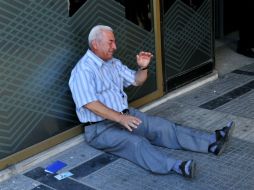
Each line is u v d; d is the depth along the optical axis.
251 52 6.11
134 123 3.55
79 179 3.54
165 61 4.84
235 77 5.48
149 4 4.52
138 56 3.85
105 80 3.76
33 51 3.64
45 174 3.63
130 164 3.68
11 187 3.49
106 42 3.64
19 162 3.71
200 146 3.77
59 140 3.97
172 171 3.49
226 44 6.66
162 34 4.72
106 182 3.48
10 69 3.53
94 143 3.82
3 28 3.43
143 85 4.66
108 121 3.78
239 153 3.78
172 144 3.86
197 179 3.45
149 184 3.42
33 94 3.71
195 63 5.23
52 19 3.71
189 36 5.07
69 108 3.99
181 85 5.11
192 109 4.68
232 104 4.74
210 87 5.22
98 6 4.04
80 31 3.94
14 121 3.63
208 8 5.22
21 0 3.49
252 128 4.20
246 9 5.98
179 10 4.86
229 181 3.41
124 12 4.29
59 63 3.85
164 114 4.59
